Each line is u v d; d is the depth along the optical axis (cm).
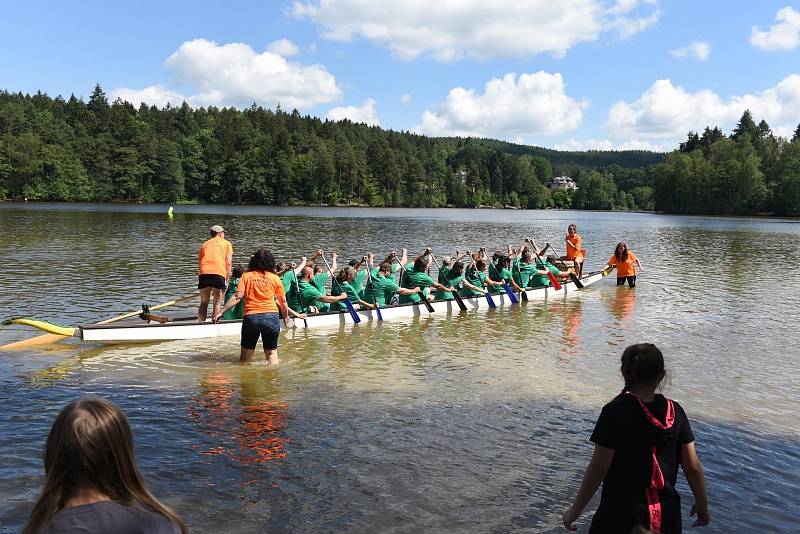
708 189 11506
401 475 618
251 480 598
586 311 1645
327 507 551
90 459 257
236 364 1020
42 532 252
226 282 1245
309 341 1227
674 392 913
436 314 1587
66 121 13000
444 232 5197
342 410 802
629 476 374
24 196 10475
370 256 1559
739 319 1527
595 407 838
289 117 18638
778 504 577
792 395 910
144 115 16612
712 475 635
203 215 7244
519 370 1022
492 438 720
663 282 2262
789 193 10312
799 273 2556
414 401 848
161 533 266
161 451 657
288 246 3447
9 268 2105
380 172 14862
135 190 11588
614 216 11412
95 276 1984
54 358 1039
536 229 6056
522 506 563
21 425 719
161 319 1218
